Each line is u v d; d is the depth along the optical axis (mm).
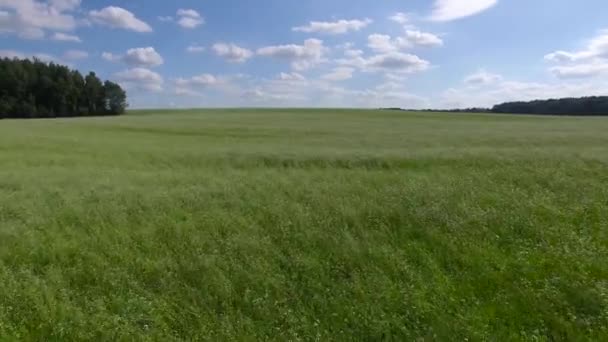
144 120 60031
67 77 100438
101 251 6500
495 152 17750
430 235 7051
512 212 8125
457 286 5578
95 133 35562
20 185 11219
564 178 11453
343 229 7348
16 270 5875
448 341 4469
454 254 6406
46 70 99750
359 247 6605
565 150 18469
